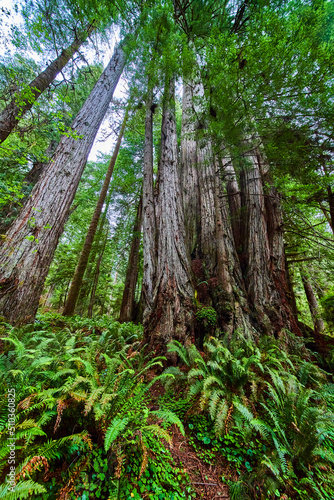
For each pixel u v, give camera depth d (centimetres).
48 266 456
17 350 256
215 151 523
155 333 445
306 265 977
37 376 247
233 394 293
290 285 639
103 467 192
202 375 329
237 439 258
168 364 403
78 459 189
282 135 438
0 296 381
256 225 617
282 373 336
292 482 210
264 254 583
